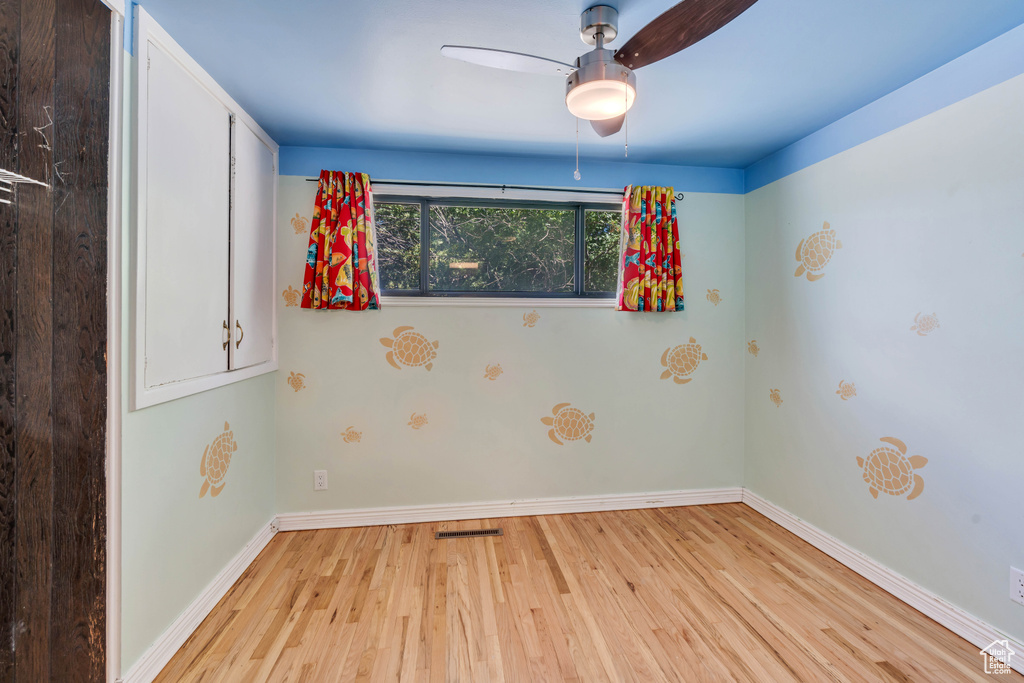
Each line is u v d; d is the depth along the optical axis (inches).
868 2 52.2
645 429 109.8
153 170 55.1
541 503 106.0
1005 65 58.8
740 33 58.0
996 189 60.1
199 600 67.1
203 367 67.5
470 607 70.8
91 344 47.8
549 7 53.8
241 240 79.1
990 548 61.1
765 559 85.4
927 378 69.1
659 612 69.6
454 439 103.0
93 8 47.0
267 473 93.1
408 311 100.8
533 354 105.4
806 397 93.0
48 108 43.8
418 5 53.4
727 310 111.7
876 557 77.5
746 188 111.5
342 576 79.6
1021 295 57.7
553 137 92.4
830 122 86.0
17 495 42.6
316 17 55.6
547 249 107.6
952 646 62.1
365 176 95.7
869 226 78.6
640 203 104.2
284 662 59.3
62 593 46.0
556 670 58.1
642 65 52.4
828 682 56.0
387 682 56.2
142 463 54.6
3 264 41.4
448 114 81.7
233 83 71.4
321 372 98.2
